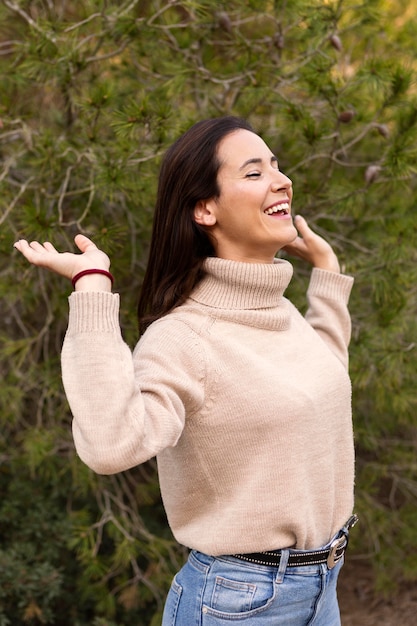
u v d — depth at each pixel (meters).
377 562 3.63
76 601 3.35
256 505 1.42
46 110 3.39
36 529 3.29
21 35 3.23
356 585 3.91
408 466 3.62
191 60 2.99
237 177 1.51
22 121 2.81
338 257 2.96
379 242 2.96
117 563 3.16
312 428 1.47
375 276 2.85
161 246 1.59
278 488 1.42
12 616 3.15
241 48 2.93
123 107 2.52
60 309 3.18
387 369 2.86
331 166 2.82
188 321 1.47
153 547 3.22
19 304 3.62
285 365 1.51
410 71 2.54
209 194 1.53
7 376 3.52
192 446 1.44
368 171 2.66
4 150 3.20
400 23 3.79
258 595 1.45
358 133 3.09
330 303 1.95
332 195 2.87
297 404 1.43
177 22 2.99
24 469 3.54
